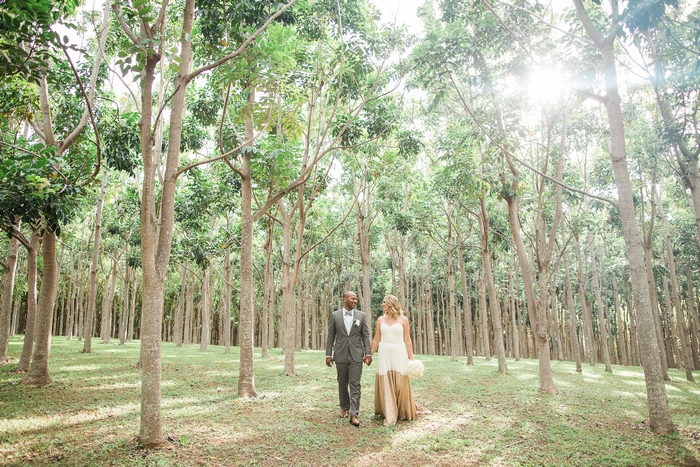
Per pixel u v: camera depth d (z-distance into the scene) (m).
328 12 10.88
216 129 15.65
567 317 34.06
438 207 20.34
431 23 9.91
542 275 10.61
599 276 27.83
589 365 22.45
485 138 10.41
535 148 14.48
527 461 4.93
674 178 17.12
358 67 11.48
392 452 5.16
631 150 14.69
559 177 10.96
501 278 30.70
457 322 28.12
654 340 6.64
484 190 11.41
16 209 6.93
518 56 9.87
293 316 12.80
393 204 19.98
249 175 9.52
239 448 5.13
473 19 9.52
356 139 13.73
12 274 13.10
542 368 10.16
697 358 24.20
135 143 11.48
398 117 13.71
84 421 6.10
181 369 12.86
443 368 15.91
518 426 6.50
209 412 6.90
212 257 20.55
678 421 7.16
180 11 11.34
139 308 43.91
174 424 6.07
